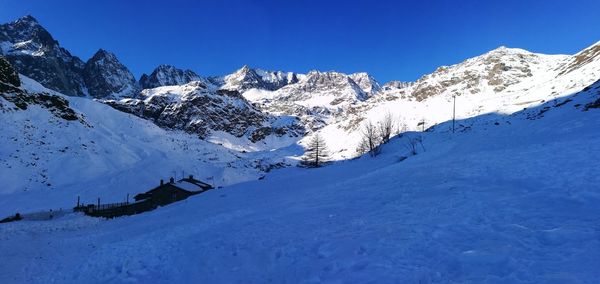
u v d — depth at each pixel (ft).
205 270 50.06
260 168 504.84
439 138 215.10
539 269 31.09
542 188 60.80
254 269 46.68
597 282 27.25
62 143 389.19
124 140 481.87
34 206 245.24
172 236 74.74
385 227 51.90
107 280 54.08
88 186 303.07
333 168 231.30
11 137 363.15
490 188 68.54
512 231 41.91
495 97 559.79
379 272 35.88
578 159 76.59
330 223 62.69
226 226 74.43
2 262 87.86
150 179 333.01
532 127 156.25
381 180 112.37
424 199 69.21
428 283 32.17
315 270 41.09
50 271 69.31
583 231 38.04
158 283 49.26
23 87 463.83
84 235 125.39
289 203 101.24
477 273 32.45
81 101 633.61
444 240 42.32
